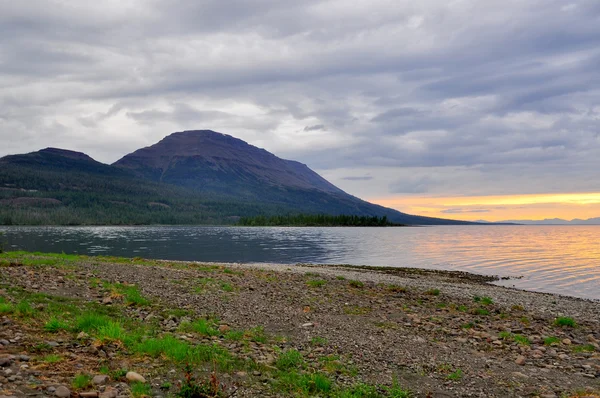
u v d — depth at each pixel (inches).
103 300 726.5
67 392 313.1
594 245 4771.2
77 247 3673.7
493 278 1968.5
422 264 2628.0
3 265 1024.9
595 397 451.8
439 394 446.3
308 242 5078.7
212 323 657.0
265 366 468.4
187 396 354.3
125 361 419.2
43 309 586.6
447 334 733.9
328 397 406.0
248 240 5418.3
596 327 869.2
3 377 327.6
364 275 1784.0
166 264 1611.7
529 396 455.8
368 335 686.5
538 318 936.9
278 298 954.7
